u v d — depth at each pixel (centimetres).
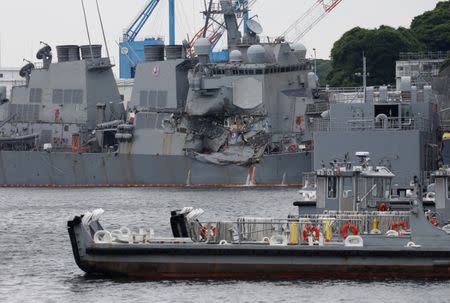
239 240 18700
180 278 18362
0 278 19638
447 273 17975
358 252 18000
